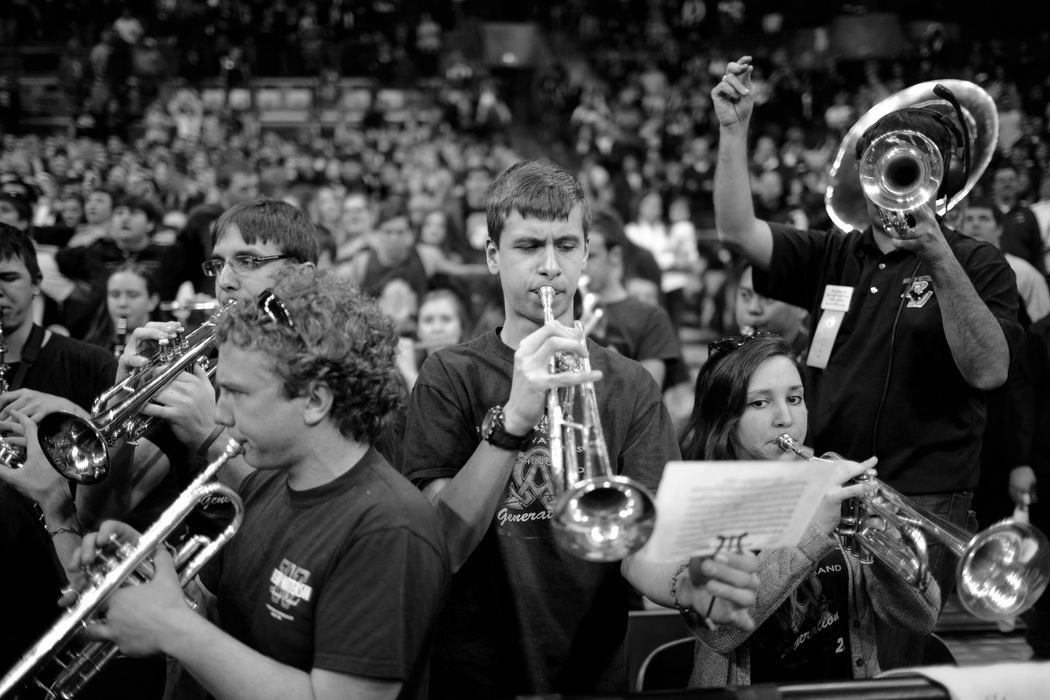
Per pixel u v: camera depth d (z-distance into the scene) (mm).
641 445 2023
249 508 1829
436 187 12086
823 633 2146
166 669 2287
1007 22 15500
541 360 1714
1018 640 3541
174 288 4477
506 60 17578
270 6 17312
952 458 2574
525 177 1991
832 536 1998
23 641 2422
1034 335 3787
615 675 2031
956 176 2631
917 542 1870
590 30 18297
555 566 1976
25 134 14961
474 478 1797
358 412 1674
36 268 2676
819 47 17531
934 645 2430
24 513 2420
